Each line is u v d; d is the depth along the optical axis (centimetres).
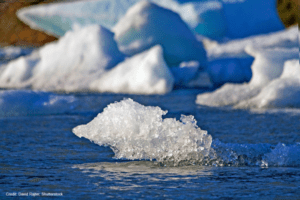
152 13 3659
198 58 3638
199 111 1705
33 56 3734
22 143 946
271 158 704
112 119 702
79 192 523
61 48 3412
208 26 6016
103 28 3450
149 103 2069
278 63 2230
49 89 2991
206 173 631
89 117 1502
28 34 8044
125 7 6525
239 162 695
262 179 596
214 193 520
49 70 3316
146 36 3572
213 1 6097
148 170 652
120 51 3438
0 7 7969
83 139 1009
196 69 3228
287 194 516
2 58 4959
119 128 700
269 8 6681
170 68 3291
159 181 581
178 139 702
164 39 3562
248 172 640
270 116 1509
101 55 3288
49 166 691
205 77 3152
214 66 3359
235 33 6431
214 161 697
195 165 691
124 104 713
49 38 8056
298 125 1270
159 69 2875
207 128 1228
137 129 704
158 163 703
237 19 6494
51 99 1655
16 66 3422
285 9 7256
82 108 1791
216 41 5309
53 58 3378
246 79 3231
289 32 4319
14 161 735
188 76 3175
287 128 1213
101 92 2794
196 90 2869
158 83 2795
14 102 1553
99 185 560
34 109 1577
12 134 1088
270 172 641
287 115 1530
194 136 702
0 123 1325
